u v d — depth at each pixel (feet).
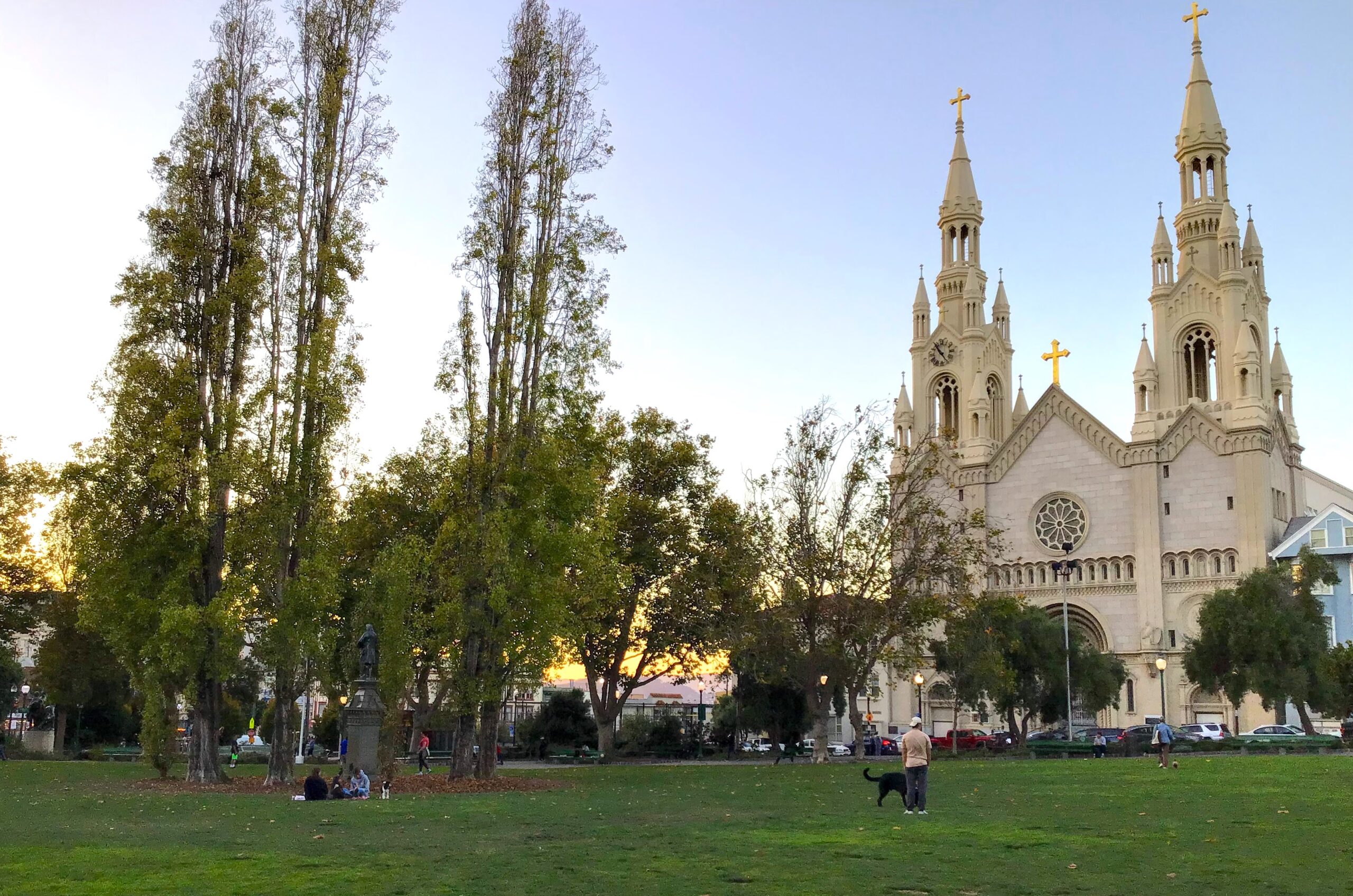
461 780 146.72
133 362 146.51
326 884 58.13
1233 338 355.15
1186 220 378.94
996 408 422.00
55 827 89.40
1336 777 135.54
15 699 288.92
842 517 218.18
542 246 156.46
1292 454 376.89
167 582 143.74
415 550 148.25
